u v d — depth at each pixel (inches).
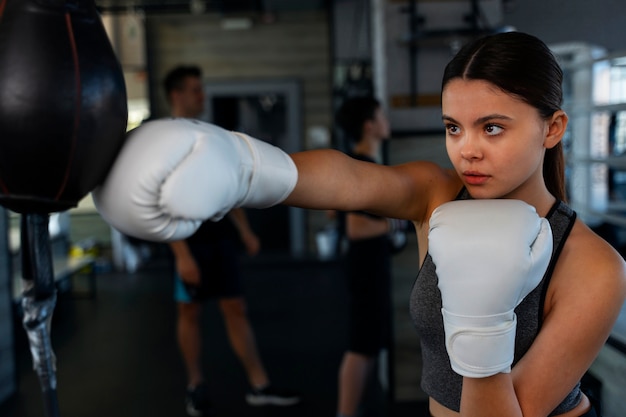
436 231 31.4
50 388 31.1
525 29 98.1
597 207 111.4
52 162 27.1
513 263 29.1
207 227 110.6
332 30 274.1
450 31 113.7
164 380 134.1
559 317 32.3
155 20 286.4
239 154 31.4
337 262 276.5
